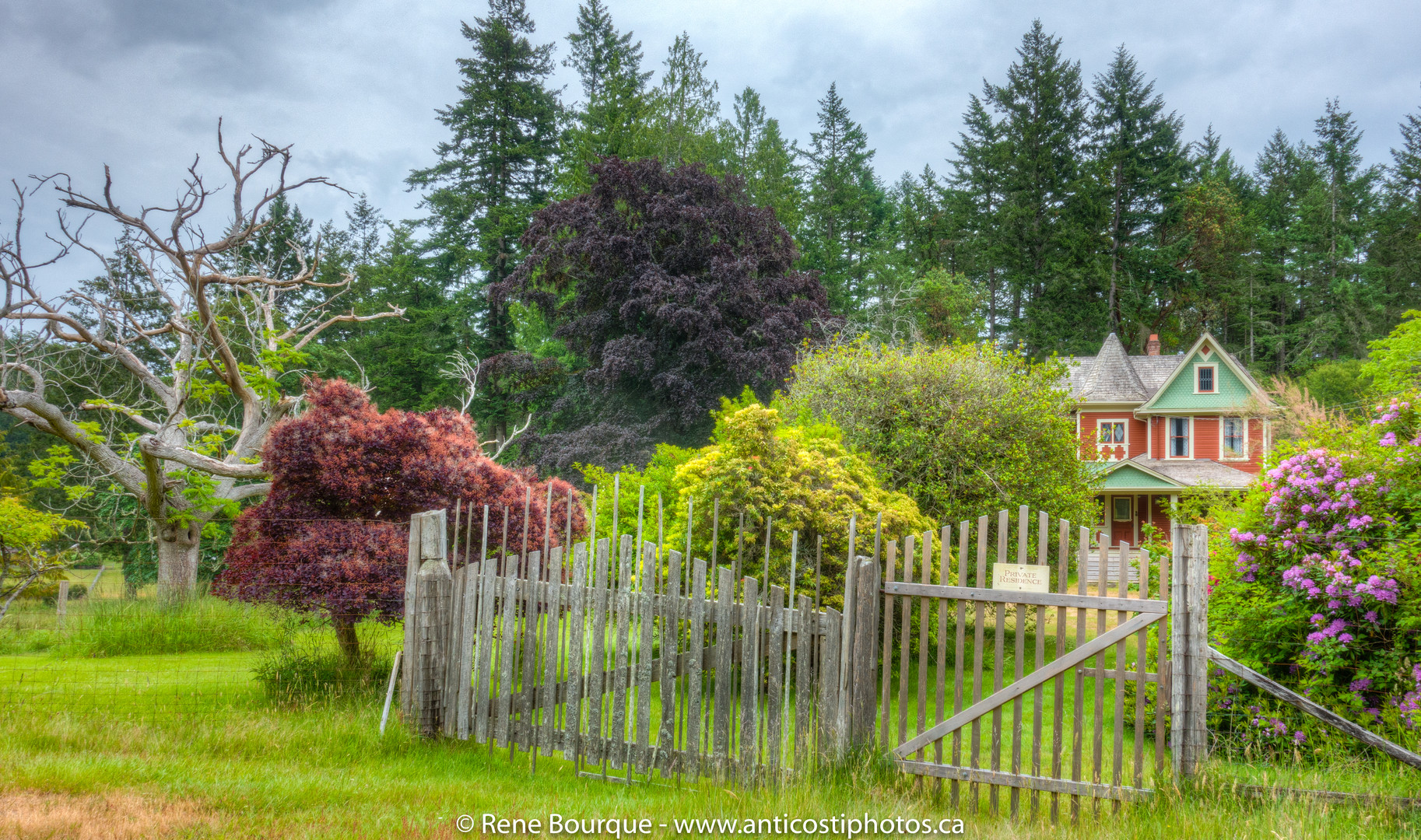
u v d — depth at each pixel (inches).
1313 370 1542.8
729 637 230.5
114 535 812.0
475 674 269.0
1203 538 202.7
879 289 1651.1
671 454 628.1
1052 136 1936.5
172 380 817.5
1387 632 250.7
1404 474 264.4
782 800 201.9
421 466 384.5
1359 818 188.9
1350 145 2289.6
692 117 1466.5
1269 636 264.5
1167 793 196.4
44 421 532.1
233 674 376.8
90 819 178.2
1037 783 207.0
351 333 1572.3
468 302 1599.4
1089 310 1786.4
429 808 201.6
